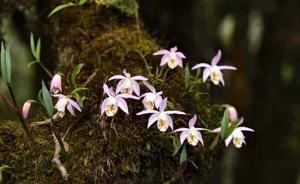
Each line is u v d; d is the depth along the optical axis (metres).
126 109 1.74
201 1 2.73
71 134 1.81
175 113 1.80
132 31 2.05
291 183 3.07
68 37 2.08
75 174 1.77
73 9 2.11
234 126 1.74
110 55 1.95
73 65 1.96
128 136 1.79
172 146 1.81
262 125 3.04
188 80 1.87
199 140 1.84
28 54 2.76
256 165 3.05
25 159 1.82
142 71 1.91
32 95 3.11
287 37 3.00
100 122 1.79
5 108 2.73
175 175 1.77
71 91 1.86
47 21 2.18
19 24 2.32
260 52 3.04
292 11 2.97
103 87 1.77
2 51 1.75
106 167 1.77
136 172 1.78
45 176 1.79
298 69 3.02
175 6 2.62
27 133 1.82
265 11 2.98
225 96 2.94
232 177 3.05
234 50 2.95
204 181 1.89
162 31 2.61
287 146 3.06
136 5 2.12
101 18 2.08
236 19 2.93
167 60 1.85
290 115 3.04
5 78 1.76
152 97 1.76
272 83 3.03
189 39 2.67
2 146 1.84
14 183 1.80
